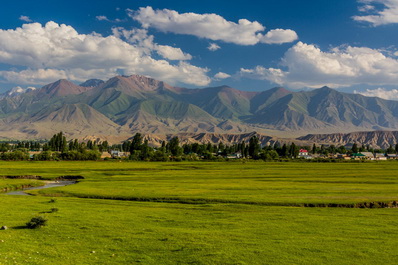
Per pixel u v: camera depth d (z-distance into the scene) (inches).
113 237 1610.5
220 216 2123.5
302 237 1610.5
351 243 1510.8
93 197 3061.0
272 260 1304.1
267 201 2706.7
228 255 1353.3
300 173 5231.3
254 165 7057.1
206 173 5280.5
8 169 5477.4
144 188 3499.0
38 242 1520.7
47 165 6437.0
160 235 1646.2
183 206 2532.0
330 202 2659.9
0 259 1275.8
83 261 1295.5
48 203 2586.1
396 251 1402.6
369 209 2422.5
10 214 2111.2
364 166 6786.4
